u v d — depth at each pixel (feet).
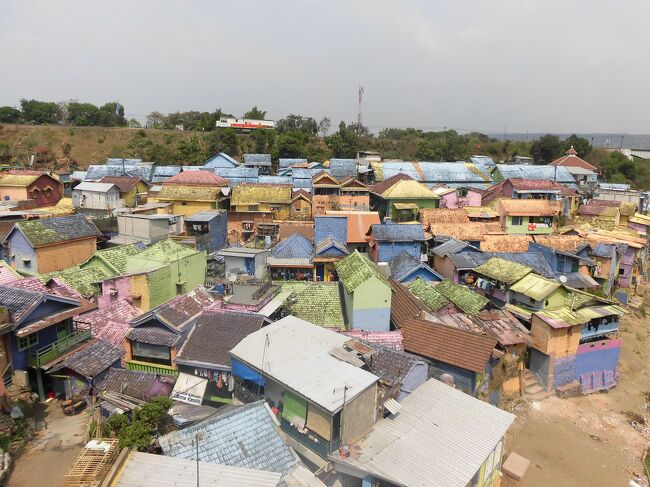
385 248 151.02
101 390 79.56
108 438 60.64
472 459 64.95
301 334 80.48
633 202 246.47
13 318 77.61
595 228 197.06
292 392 64.44
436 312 115.34
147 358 85.81
